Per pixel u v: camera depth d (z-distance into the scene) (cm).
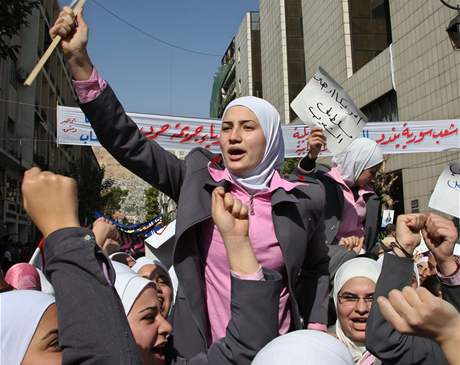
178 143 867
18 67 2914
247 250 199
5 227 2628
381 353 232
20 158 2766
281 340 191
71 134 878
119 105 253
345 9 3155
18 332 160
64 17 235
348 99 461
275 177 264
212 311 254
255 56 5681
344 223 448
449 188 376
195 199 256
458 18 899
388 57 2561
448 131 984
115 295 165
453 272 236
